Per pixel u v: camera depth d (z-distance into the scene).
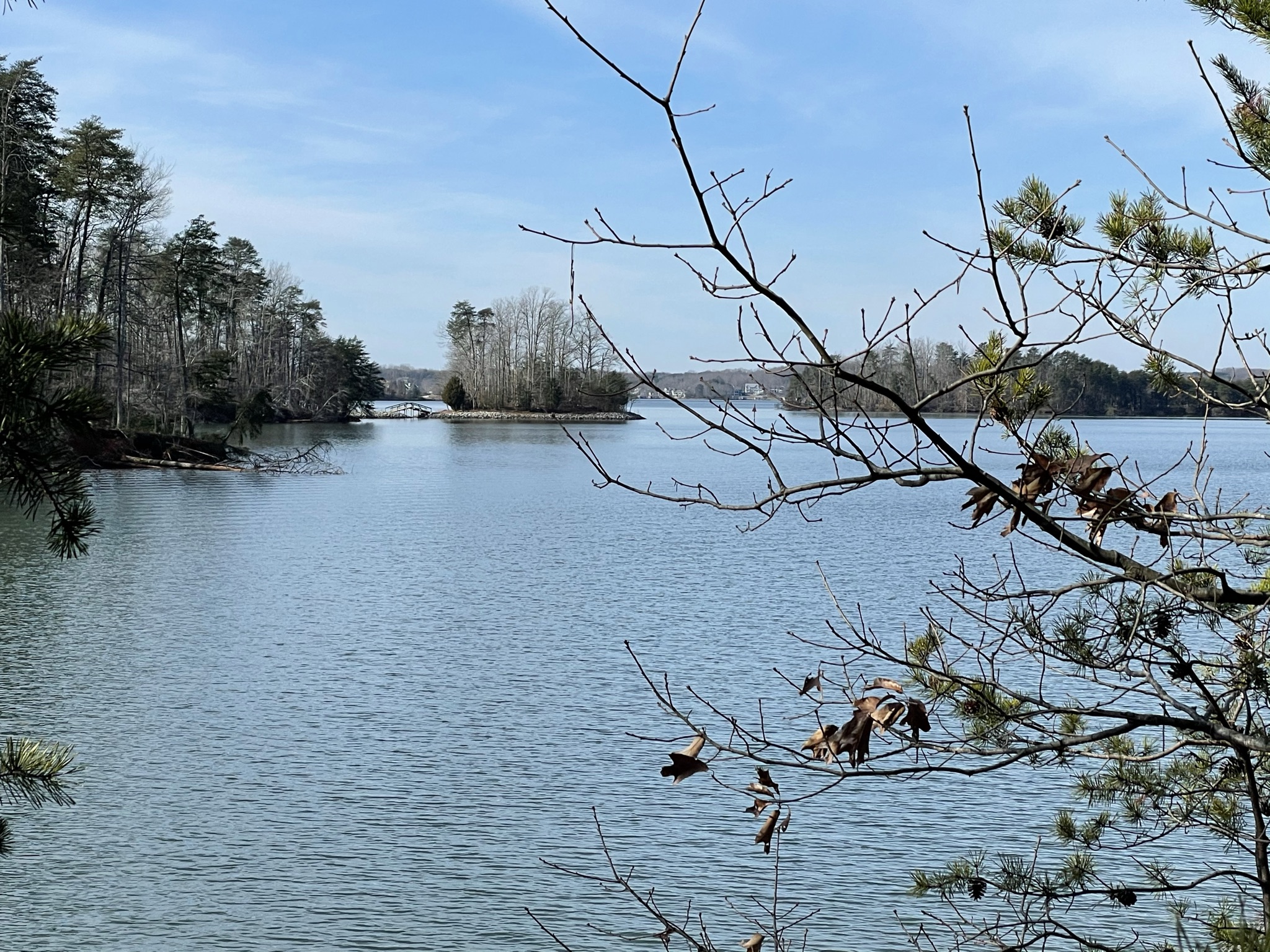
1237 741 3.98
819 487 3.45
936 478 3.44
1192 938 5.54
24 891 11.51
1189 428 141.88
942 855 12.27
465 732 16.95
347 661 21.55
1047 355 3.38
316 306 125.31
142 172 60.31
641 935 10.70
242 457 67.81
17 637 23.27
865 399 3.64
